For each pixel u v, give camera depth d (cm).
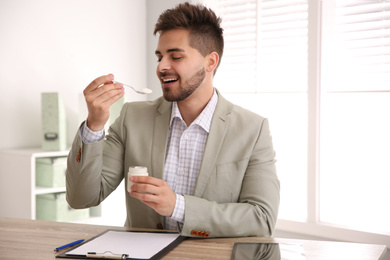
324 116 284
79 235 143
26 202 282
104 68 346
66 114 329
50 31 320
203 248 130
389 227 263
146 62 370
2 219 163
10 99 305
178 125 165
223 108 165
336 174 281
